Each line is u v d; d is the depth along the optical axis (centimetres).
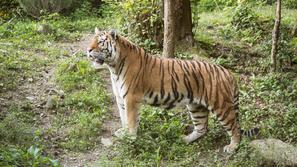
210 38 1889
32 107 1164
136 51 1005
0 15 2125
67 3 2220
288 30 2012
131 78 995
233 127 1005
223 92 997
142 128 1066
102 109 1176
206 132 1055
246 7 2100
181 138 1041
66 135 1055
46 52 1552
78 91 1273
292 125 1122
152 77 1006
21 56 1470
